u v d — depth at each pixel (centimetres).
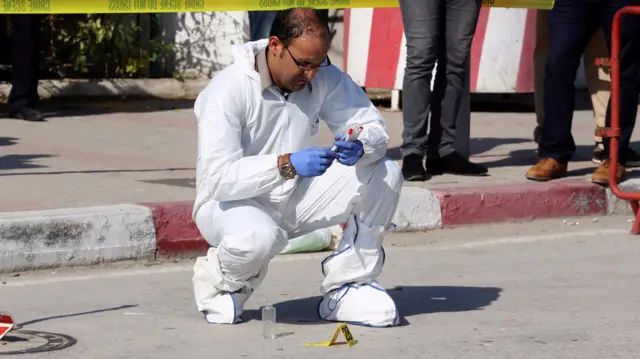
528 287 1447
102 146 2395
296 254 1662
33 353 1111
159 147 2406
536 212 1938
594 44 2222
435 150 2088
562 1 2020
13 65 2739
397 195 1212
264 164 1132
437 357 1105
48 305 1334
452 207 1861
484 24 3048
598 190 1997
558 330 1218
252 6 1944
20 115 2750
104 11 1850
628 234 1847
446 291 1423
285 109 1184
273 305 1343
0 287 1430
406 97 1995
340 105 1210
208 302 1236
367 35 3130
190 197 1797
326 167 1129
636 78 2077
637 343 1166
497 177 2070
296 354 1112
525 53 3073
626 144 2108
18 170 2055
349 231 1216
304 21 1116
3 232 1502
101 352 1118
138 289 1427
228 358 1097
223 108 1147
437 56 1992
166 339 1171
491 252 1691
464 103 2105
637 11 1862
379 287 1235
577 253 1683
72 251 1548
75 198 1772
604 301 1365
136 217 1595
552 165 2041
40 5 1816
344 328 1143
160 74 3406
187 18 3378
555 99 2050
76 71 3294
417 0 1944
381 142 1175
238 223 1158
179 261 1616
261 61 1160
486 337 1186
